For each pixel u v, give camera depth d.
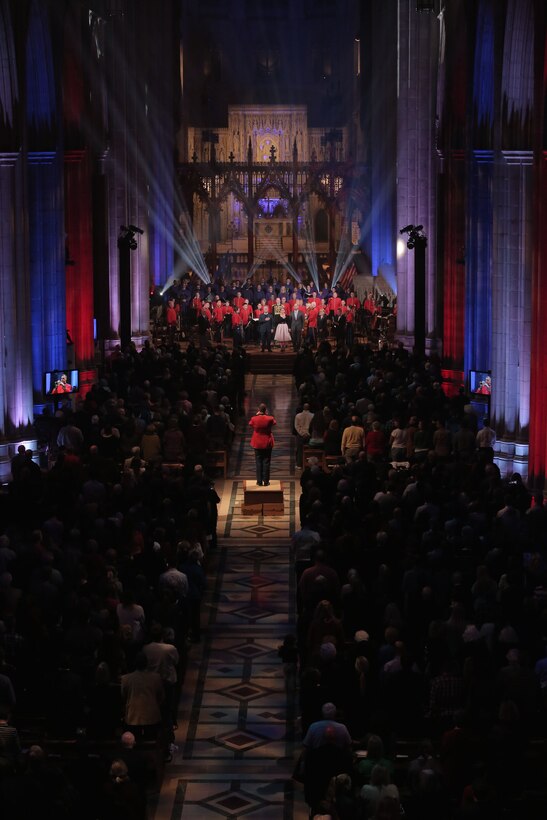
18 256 34.53
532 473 31.58
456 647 18.95
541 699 17.14
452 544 22.77
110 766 15.14
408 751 16.56
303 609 21.53
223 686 22.00
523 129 34.31
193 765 18.84
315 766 15.54
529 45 33.75
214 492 29.22
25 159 34.88
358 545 22.38
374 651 18.17
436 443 31.91
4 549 22.47
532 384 31.45
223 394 41.34
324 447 34.41
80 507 24.62
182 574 21.95
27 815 13.64
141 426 33.91
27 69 39.81
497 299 35.16
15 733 15.56
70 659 18.30
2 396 34.09
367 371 43.09
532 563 22.34
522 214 34.06
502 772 15.16
